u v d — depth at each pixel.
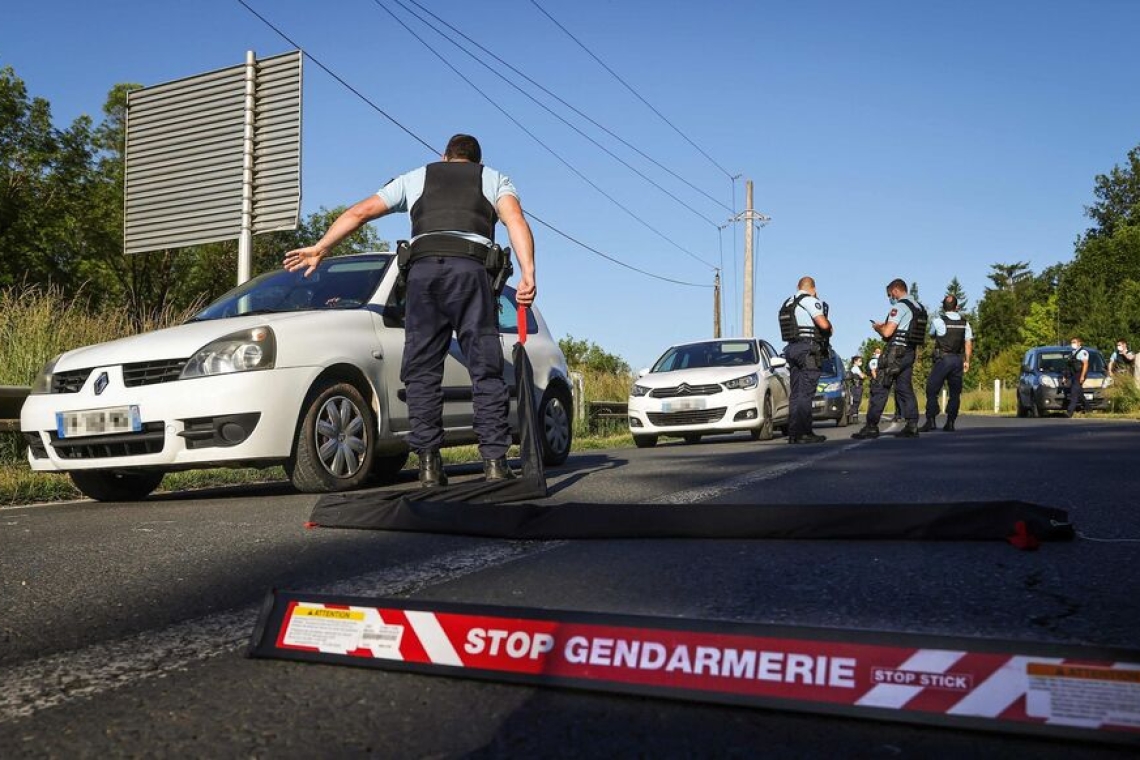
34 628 2.23
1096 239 61.03
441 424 4.79
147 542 3.51
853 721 1.49
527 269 4.77
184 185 12.51
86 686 1.77
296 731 1.52
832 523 3.20
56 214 25.72
